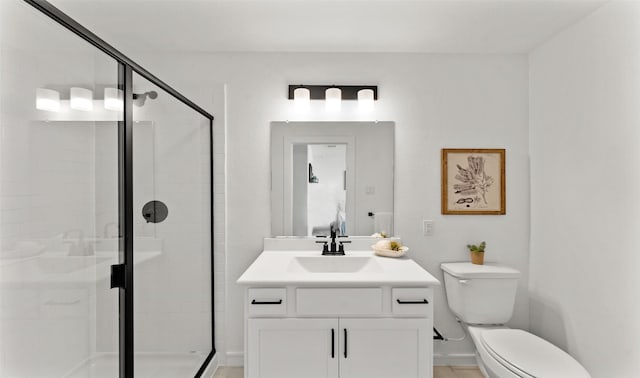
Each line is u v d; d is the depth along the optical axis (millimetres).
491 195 2432
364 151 2434
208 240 2338
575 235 2004
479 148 2434
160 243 1672
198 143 2164
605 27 1785
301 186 2426
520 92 2432
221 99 2404
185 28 2061
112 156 1288
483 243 2361
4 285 880
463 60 2428
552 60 2191
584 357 1934
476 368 2363
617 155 1719
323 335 1712
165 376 1719
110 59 1260
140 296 1485
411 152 2438
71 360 1099
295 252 2354
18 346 918
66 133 1074
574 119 2008
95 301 1206
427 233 2430
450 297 2312
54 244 1031
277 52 2418
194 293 2098
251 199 2418
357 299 1713
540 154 2314
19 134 916
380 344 1720
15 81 902
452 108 2430
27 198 940
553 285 2186
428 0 1767
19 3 908
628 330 1662
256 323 1709
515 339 1879
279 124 2420
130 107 1368
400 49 2377
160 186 1681
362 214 2428
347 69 2426
